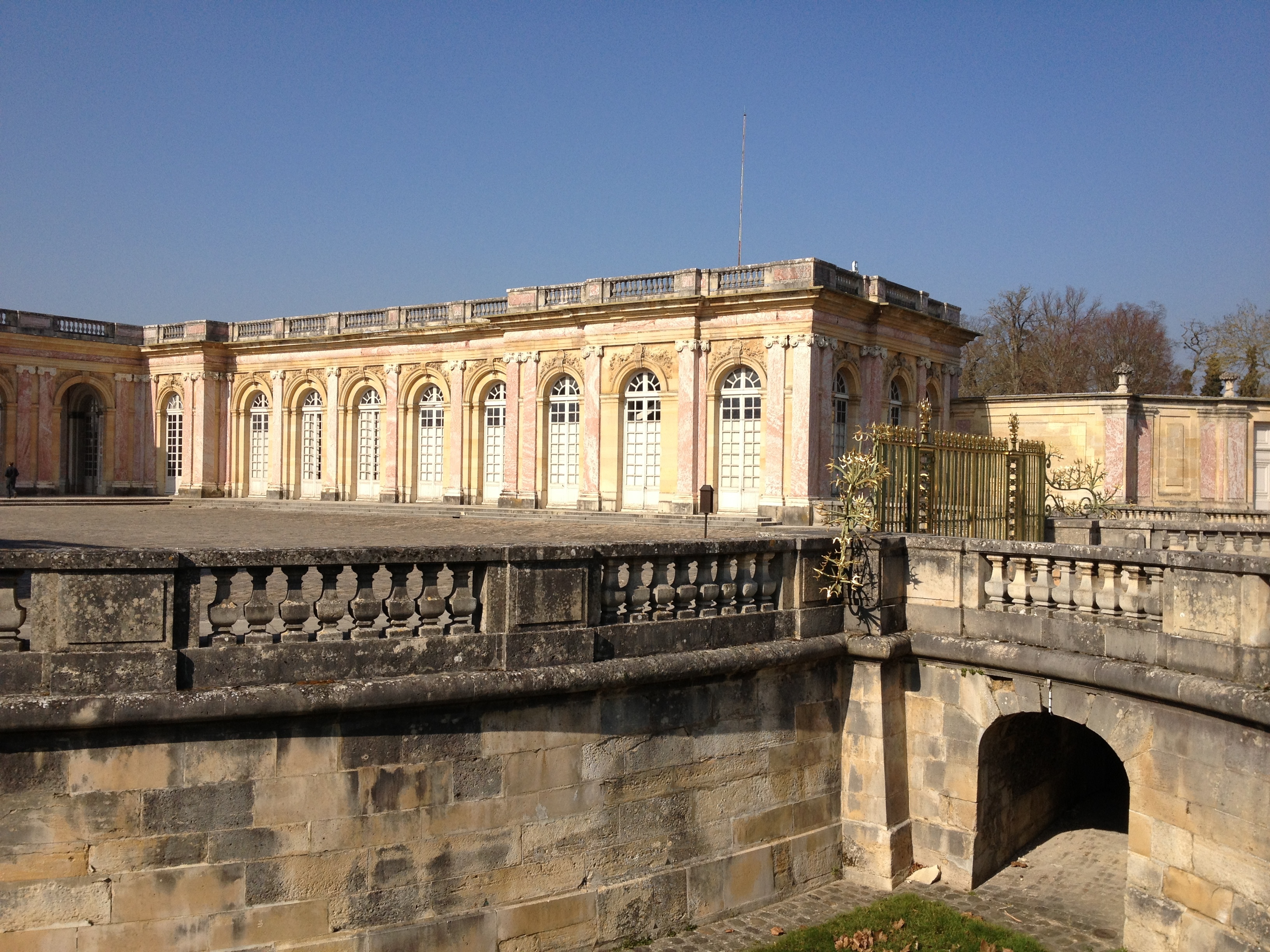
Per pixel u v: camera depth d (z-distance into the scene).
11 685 7.29
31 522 29.59
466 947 8.63
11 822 7.27
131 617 7.50
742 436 32.53
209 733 7.73
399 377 42.41
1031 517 18.45
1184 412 36.81
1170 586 9.19
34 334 46.09
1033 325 70.44
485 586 8.79
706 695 10.20
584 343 35.78
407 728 8.39
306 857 8.05
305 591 13.75
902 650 11.37
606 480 35.00
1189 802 8.97
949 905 10.82
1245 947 8.34
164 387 48.59
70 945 7.43
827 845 11.40
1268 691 8.18
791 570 11.07
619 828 9.58
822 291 30.31
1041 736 12.86
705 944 9.80
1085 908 10.79
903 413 36.03
